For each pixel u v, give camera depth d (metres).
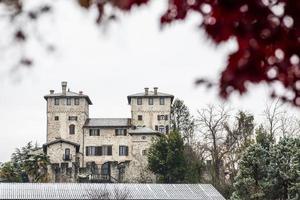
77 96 180.25
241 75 4.69
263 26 4.63
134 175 172.38
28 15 4.84
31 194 94.25
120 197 93.56
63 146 170.50
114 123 178.00
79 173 167.00
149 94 186.75
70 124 179.00
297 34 4.62
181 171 139.50
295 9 4.58
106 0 4.76
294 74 4.68
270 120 123.25
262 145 95.00
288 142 85.50
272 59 4.66
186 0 4.68
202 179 138.88
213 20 4.64
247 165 85.75
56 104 180.38
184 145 146.12
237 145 138.12
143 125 185.88
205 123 138.38
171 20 4.75
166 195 97.38
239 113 140.25
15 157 159.62
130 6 4.74
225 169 138.62
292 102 4.83
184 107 197.88
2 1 4.76
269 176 83.88
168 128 185.75
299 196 79.88
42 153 151.25
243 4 4.62
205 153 142.88
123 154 175.00
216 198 97.62
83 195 94.94
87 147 176.50
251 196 84.50
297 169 82.12
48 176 150.00
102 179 157.62
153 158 141.00
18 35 4.86
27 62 5.04
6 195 93.06
